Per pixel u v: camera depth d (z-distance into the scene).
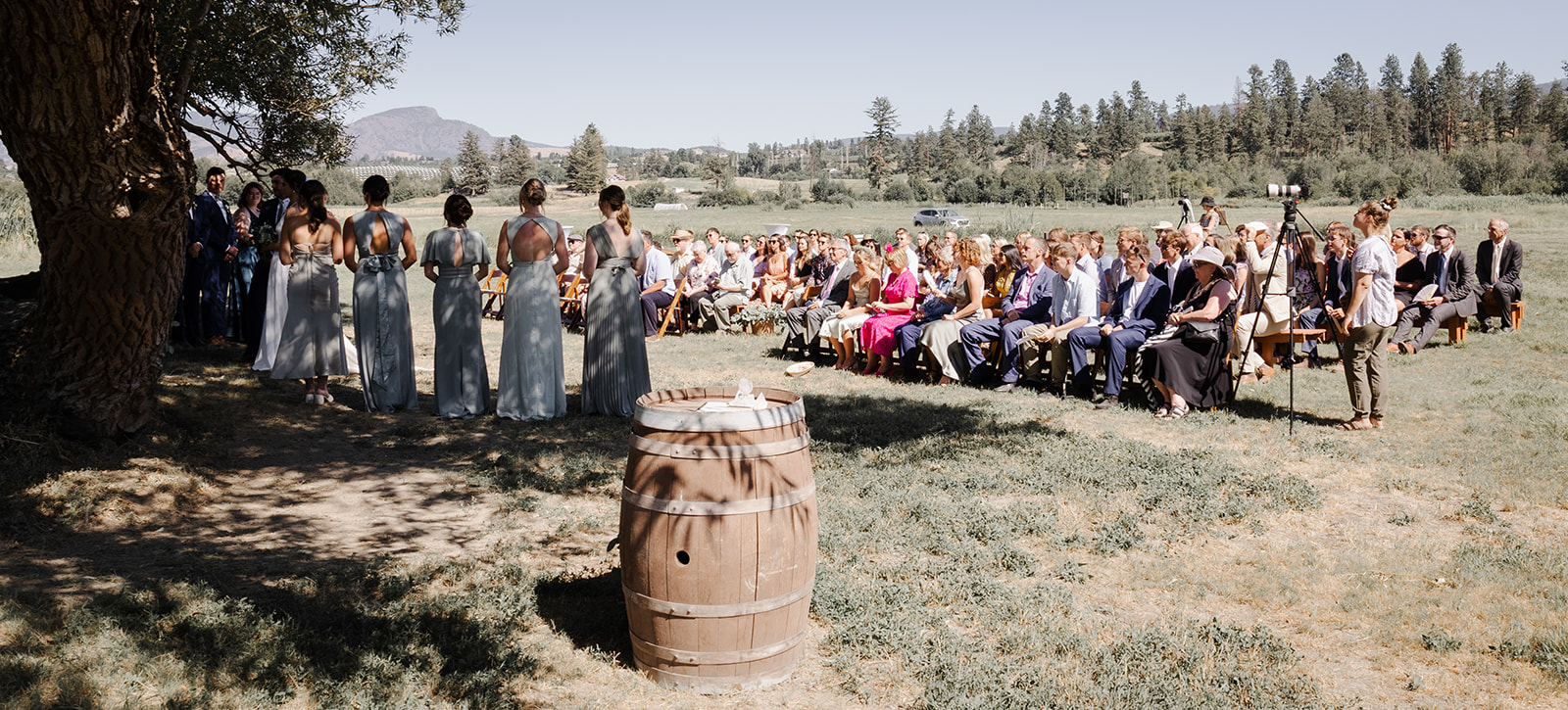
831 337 10.86
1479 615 4.16
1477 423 7.48
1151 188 123.19
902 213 90.38
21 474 5.39
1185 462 6.54
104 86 4.97
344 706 3.38
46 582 4.29
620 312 8.20
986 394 9.30
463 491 6.12
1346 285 10.67
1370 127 196.00
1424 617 4.16
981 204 124.25
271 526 5.40
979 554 4.94
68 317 5.91
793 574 3.67
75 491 5.41
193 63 9.35
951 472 6.46
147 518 5.36
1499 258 12.29
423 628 4.02
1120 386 8.77
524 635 4.07
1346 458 6.71
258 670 3.58
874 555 5.00
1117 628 4.12
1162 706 3.43
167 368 9.21
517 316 7.97
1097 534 5.32
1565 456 6.47
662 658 3.67
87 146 5.13
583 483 6.29
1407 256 12.01
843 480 6.26
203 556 4.83
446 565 4.76
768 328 13.96
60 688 3.27
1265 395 8.93
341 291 20.55
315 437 7.36
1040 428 7.76
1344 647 3.95
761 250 15.68
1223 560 4.91
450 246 7.98
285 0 10.32
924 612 4.22
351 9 10.88
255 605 4.15
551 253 8.08
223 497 5.89
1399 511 5.62
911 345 10.13
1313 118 194.75
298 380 9.26
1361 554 4.91
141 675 3.48
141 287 6.00
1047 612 4.25
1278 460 6.73
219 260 11.13
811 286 13.43
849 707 3.54
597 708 3.49
